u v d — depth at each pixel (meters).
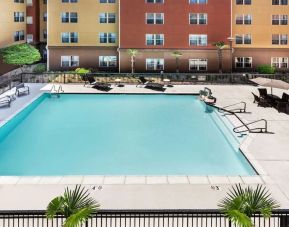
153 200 13.99
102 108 31.86
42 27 59.69
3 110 28.44
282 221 9.86
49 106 32.50
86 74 41.62
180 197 14.25
